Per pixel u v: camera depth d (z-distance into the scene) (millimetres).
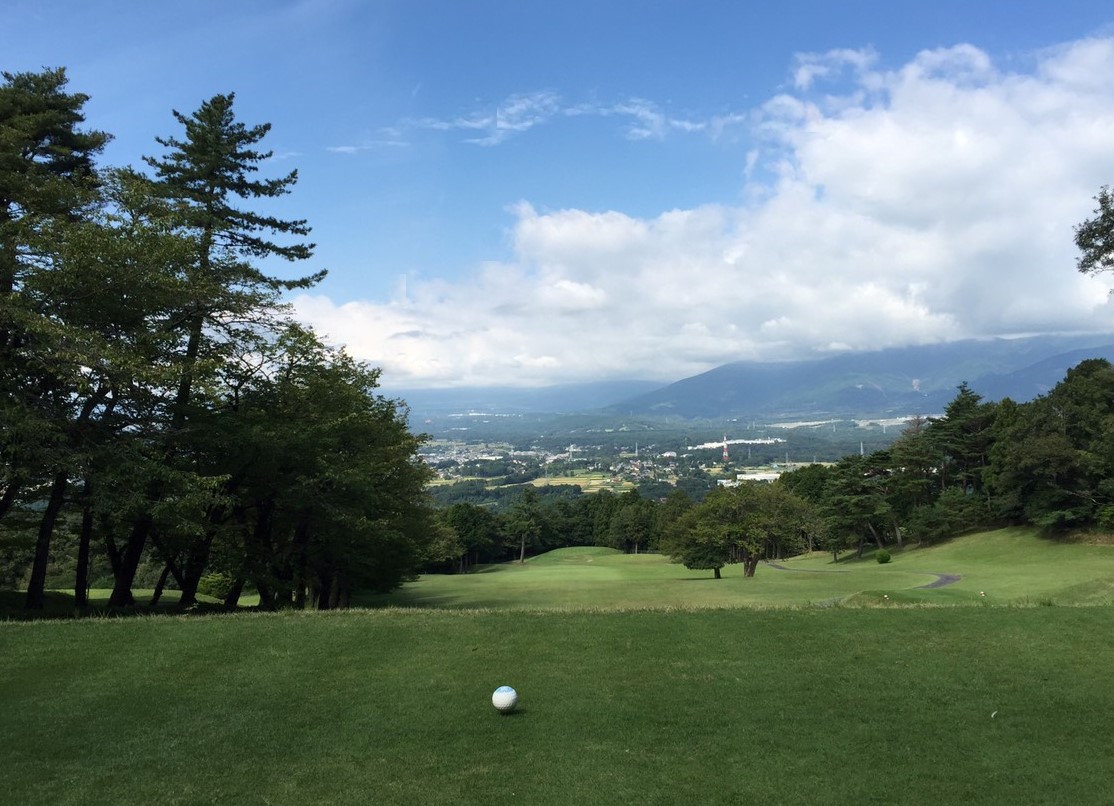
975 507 67688
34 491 18859
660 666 10336
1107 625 11656
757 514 61031
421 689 9586
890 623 11953
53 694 9383
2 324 15664
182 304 18703
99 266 16047
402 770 7414
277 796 6895
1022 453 55125
